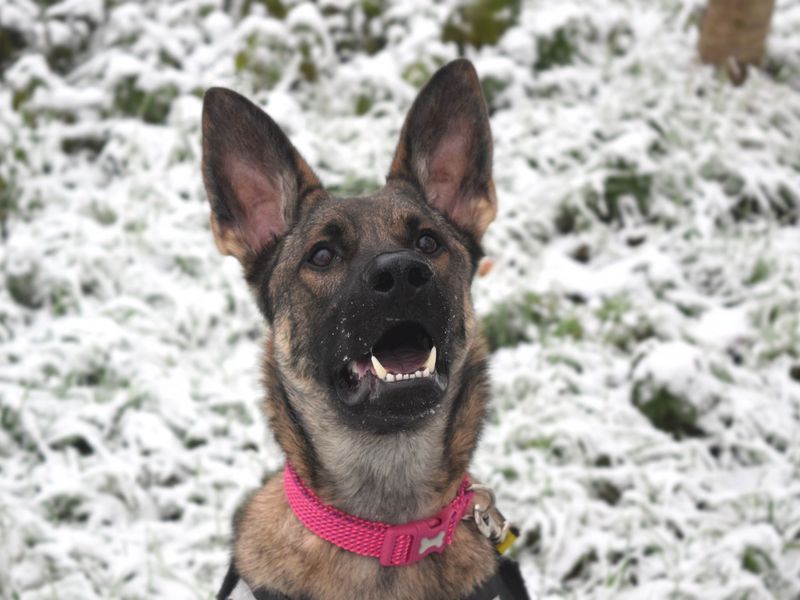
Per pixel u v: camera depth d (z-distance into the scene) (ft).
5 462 4.75
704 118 6.40
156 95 6.54
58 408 4.91
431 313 3.38
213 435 4.91
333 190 5.88
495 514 3.73
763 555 4.46
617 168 6.02
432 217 3.67
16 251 5.50
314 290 3.55
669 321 5.30
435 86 3.76
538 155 6.16
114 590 4.30
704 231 5.78
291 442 3.59
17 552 4.38
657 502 4.70
